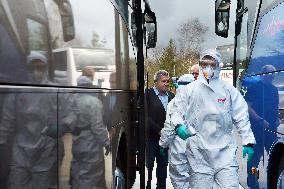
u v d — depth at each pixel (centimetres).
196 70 709
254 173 611
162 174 695
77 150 314
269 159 528
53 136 262
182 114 509
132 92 675
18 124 213
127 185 598
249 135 495
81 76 331
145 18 761
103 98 414
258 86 589
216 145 500
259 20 600
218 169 497
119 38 539
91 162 357
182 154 634
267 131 541
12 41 209
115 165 489
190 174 513
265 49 556
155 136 682
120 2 556
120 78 539
